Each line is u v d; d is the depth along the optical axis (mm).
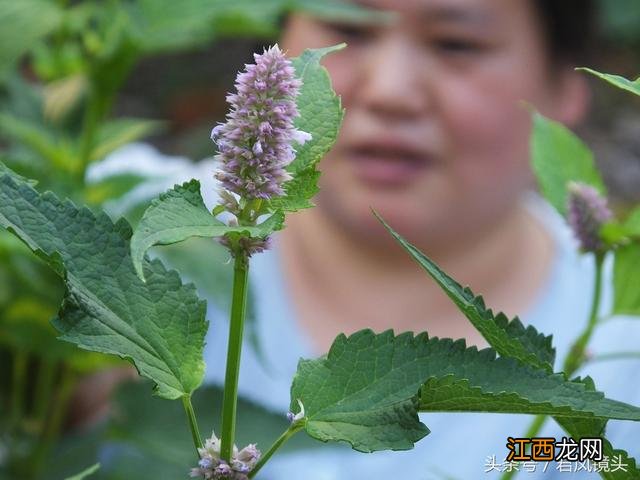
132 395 858
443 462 1336
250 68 580
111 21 961
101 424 972
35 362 1041
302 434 803
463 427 1346
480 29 1299
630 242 738
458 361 601
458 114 1315
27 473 943
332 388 599
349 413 595
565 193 770
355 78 1311
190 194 555
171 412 856
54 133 1072
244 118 580
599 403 581
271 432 808
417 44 1300
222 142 583
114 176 990
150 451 856
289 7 941
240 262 590
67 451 960
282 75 580
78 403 1080
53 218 594
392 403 593
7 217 587
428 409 589
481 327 597
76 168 973
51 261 579
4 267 909
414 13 1278
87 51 972
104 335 590
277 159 584
